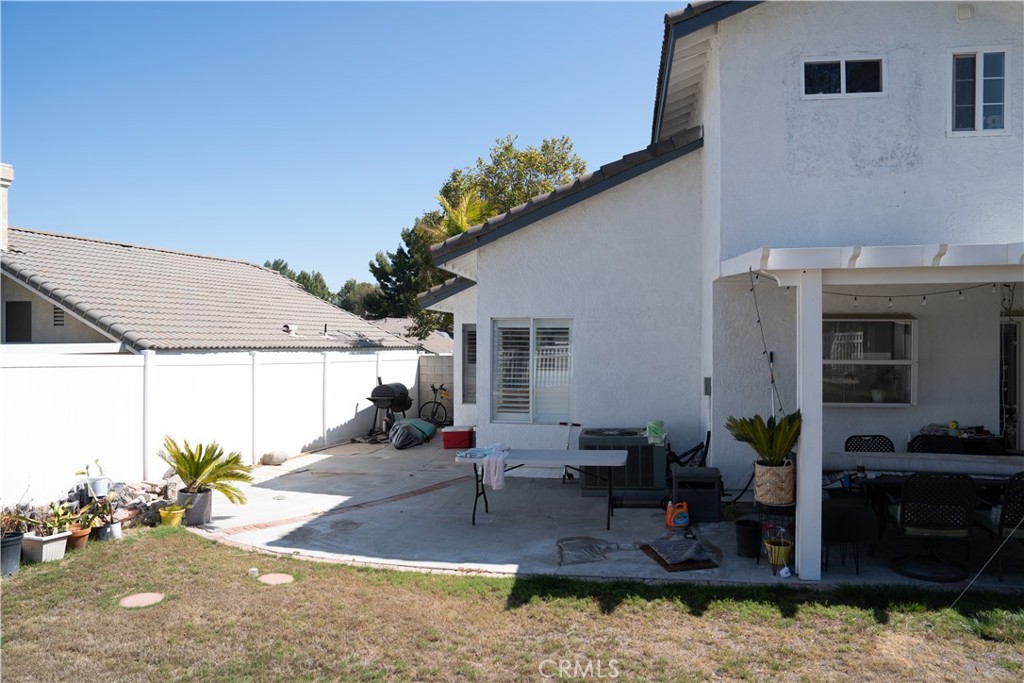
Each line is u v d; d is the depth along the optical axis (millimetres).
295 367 14914
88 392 9930
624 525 8625
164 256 19609
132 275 16750
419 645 5258
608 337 11328
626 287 11273
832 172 8664
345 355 16828
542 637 5387
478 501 10055
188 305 16344
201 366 12258
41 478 9164
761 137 8797
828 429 9844
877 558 7168
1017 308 9914
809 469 6586
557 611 5859
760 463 7012
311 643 5312
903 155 8555
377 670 4883
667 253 11164
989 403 9594
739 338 9766
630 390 11281
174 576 6820
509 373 11773
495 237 11461
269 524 8906
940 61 8523
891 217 8570
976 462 7688
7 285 14844
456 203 25672
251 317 17766
